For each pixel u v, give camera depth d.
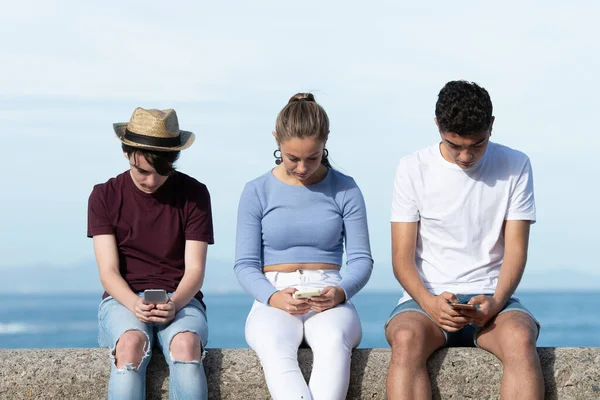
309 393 3.70
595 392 3.89
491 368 3.91
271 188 4.40
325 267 4.32
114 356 3.82
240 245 4.32
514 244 4.14
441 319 3.88
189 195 4.35
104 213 4.30
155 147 4.05
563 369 3.91
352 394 3.97
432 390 3.93
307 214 4.33
